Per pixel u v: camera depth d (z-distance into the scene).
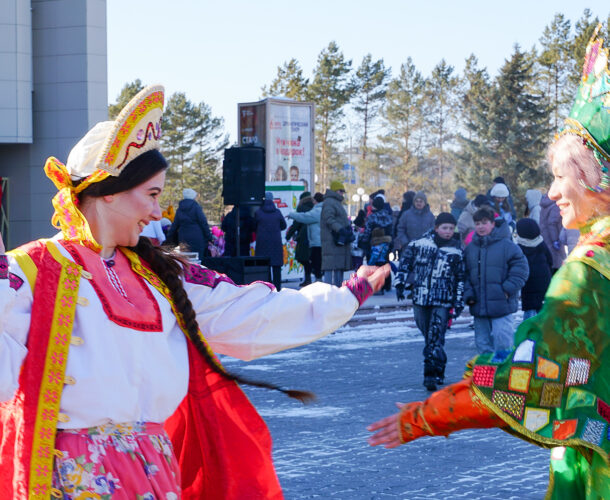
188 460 2.91
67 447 2.52
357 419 8.02
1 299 2.40
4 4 20.09
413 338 13.52
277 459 6.71
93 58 21.17
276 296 2.99
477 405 2.54
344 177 99.69
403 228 18.86
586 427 2.44
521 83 83.56
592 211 2.57
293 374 10.38
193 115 98.62
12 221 21.53
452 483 6.16
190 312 2.78
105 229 2.73
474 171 82.69
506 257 9.90
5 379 2.44
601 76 2.53
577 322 2.46
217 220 98.06
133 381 2.61
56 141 21.23
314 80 95.50
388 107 100.69
